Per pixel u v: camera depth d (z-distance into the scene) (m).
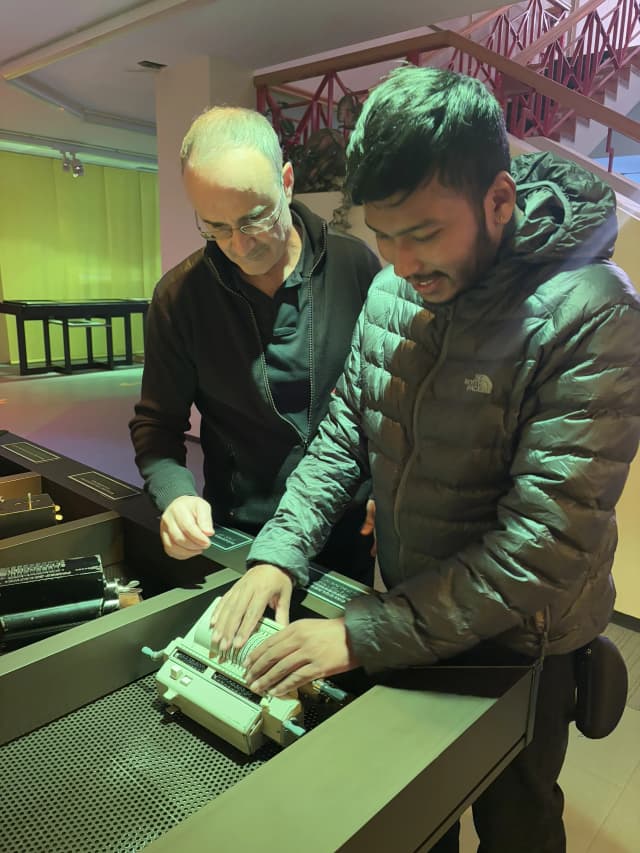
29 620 0.90
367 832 0.54
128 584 1.01
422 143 0.57
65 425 5.21
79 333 8.61
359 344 0.96
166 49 3.60
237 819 0.53
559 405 0.69
